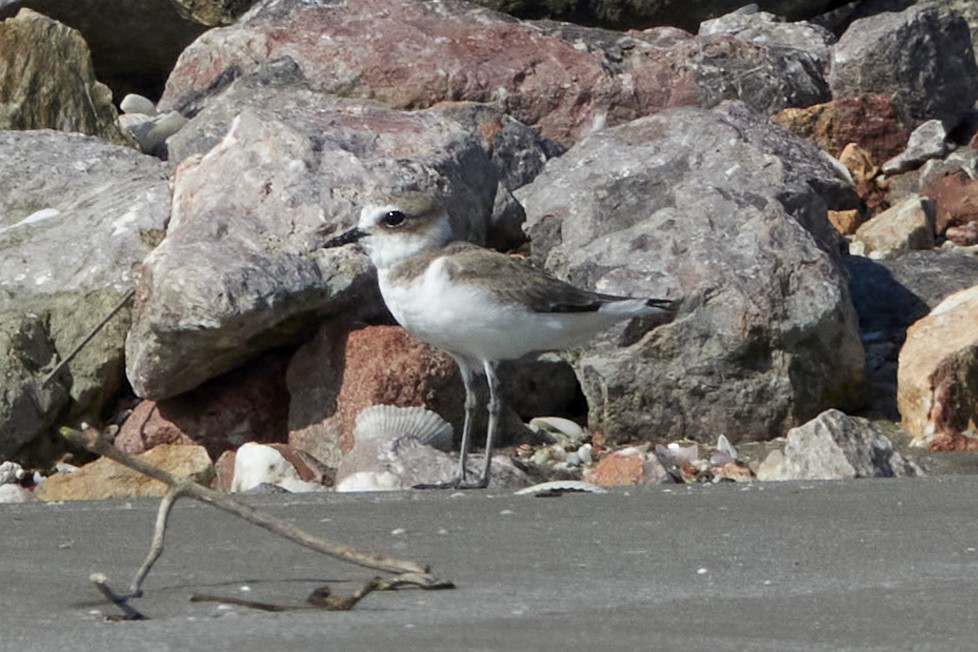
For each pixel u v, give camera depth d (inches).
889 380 573.6
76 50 738.8
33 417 539.2
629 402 533.0
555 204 604.4
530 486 441.7
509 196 609.9
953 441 520.4
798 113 765.9
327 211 540.1
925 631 229.9
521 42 747.4
